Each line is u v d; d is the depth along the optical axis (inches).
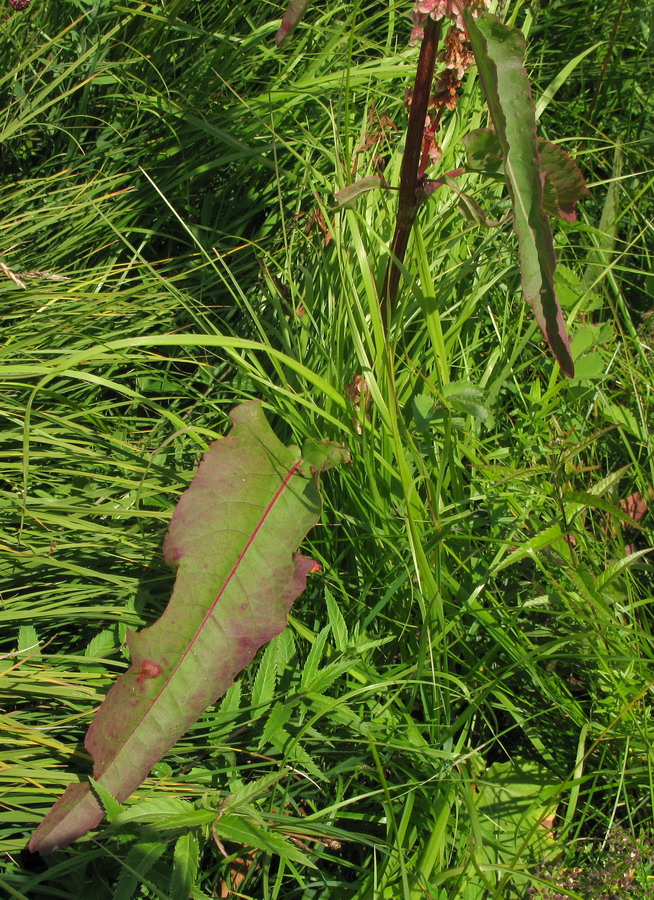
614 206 35.6
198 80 38.3
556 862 24.1
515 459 29.5
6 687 24.4
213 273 35.4
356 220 29.3
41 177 36.8
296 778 25.1
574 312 31.4
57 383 31.3
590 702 27.0
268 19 40.3
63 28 37.9
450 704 26.2
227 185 37.4
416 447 27.6
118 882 21.6
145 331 33.7
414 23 24.6
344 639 25.9
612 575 25.5
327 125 38.1
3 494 27.1
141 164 37.0
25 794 23.5
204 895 22.2
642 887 23.1
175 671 23.2
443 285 32.1
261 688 25.0
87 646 26.6
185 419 32.2
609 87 41.3
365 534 28.0
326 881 23.5
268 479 25.5
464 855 23.6
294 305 32.2
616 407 31.1
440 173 34.1
